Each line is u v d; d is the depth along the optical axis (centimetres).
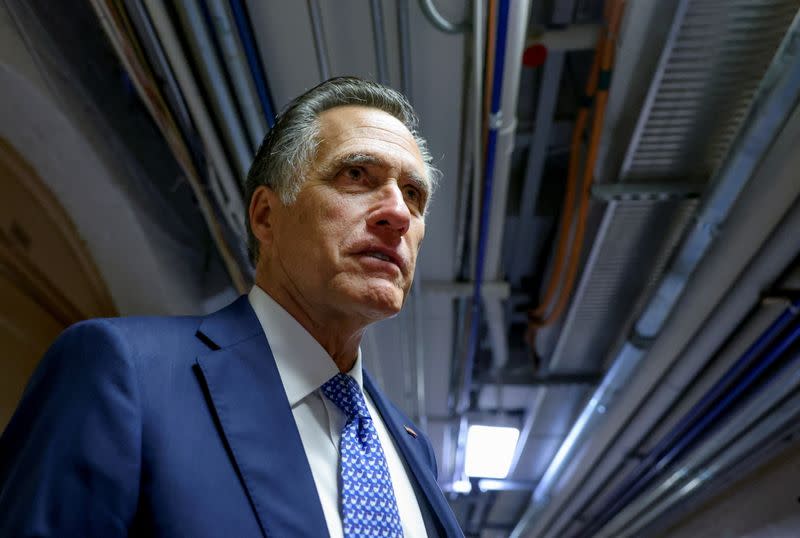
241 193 223
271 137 95
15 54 167
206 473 63
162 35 171
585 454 459
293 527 63
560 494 539
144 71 179
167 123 192
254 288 90
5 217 203
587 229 313
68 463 58
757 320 284
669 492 462
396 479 86
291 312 84
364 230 82
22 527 55
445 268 318
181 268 244
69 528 56
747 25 199
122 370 65
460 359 393
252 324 80
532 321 370
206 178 214
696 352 319
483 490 594
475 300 333
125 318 72
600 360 406
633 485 482
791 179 212
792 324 277
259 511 62
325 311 82
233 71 190
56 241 218
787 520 379
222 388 70
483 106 225
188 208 248
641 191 261
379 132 89
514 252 410
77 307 239
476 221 280
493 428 511
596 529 598
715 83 220
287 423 71
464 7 200
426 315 351
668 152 249
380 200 84
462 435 507
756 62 211
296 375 78
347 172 86
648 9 205
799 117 196
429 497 87
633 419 402
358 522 69
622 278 322
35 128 187
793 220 229
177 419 65
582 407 464
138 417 62
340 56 207
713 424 367
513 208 377
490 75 210
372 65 210
